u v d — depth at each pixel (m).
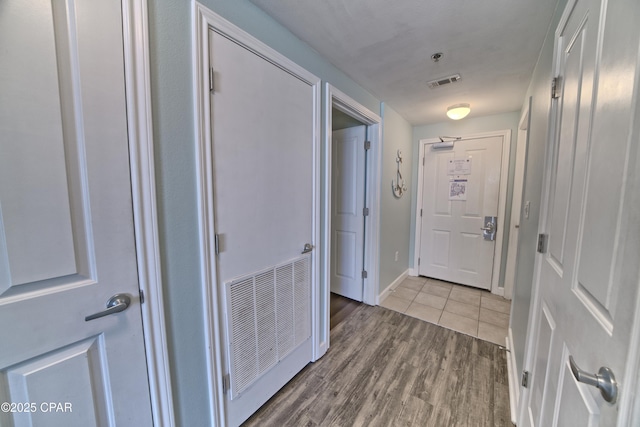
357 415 1.37
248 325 1.30
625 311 0.43
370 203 2.60
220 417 1.19
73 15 0.70
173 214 0.96
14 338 0.67
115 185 0.81
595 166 0.60
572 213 0.75
